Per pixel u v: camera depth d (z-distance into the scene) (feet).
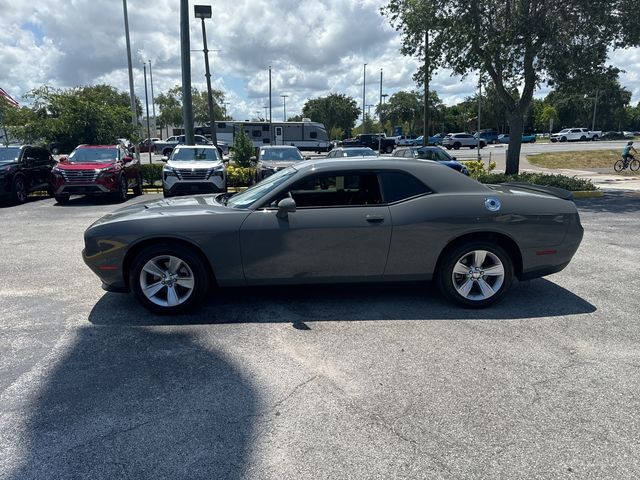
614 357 12.42
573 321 14.87
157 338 13.70
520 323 14.70
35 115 66.28
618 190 54.24
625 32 49.78
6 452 8.75
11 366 12.06
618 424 9.52
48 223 32.83
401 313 15.51
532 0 49.90
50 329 14.39
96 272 15.43
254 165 54.95
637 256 23.03
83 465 8.41
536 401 10.34
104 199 47.32
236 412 10.00
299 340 13.50
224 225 15.02
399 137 192.03
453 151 153.17
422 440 9.03
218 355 12.60
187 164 45.37
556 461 8.45
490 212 15.40
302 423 9.59
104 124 67.56
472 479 8.02
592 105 296.10
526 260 15.89
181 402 10.38
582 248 24.79
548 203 15.93
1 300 16.98
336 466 8.33
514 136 59.00
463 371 11.67
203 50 90.74
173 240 15.19
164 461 8.50
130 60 76.13
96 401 10.44
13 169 42.80
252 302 16.57
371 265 15.44
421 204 15.42
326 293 17.49
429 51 57.62
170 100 236.84
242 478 8.06
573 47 50.26
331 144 176.45
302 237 15.03
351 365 12.00
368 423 9.57
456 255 15.48
